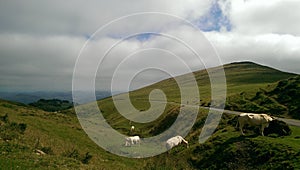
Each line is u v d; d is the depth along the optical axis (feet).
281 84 192.95
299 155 73.82
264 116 98.99
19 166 55.06
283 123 99.19
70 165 66.95
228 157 87.81
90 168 69.21
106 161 92.63
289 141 86.28
